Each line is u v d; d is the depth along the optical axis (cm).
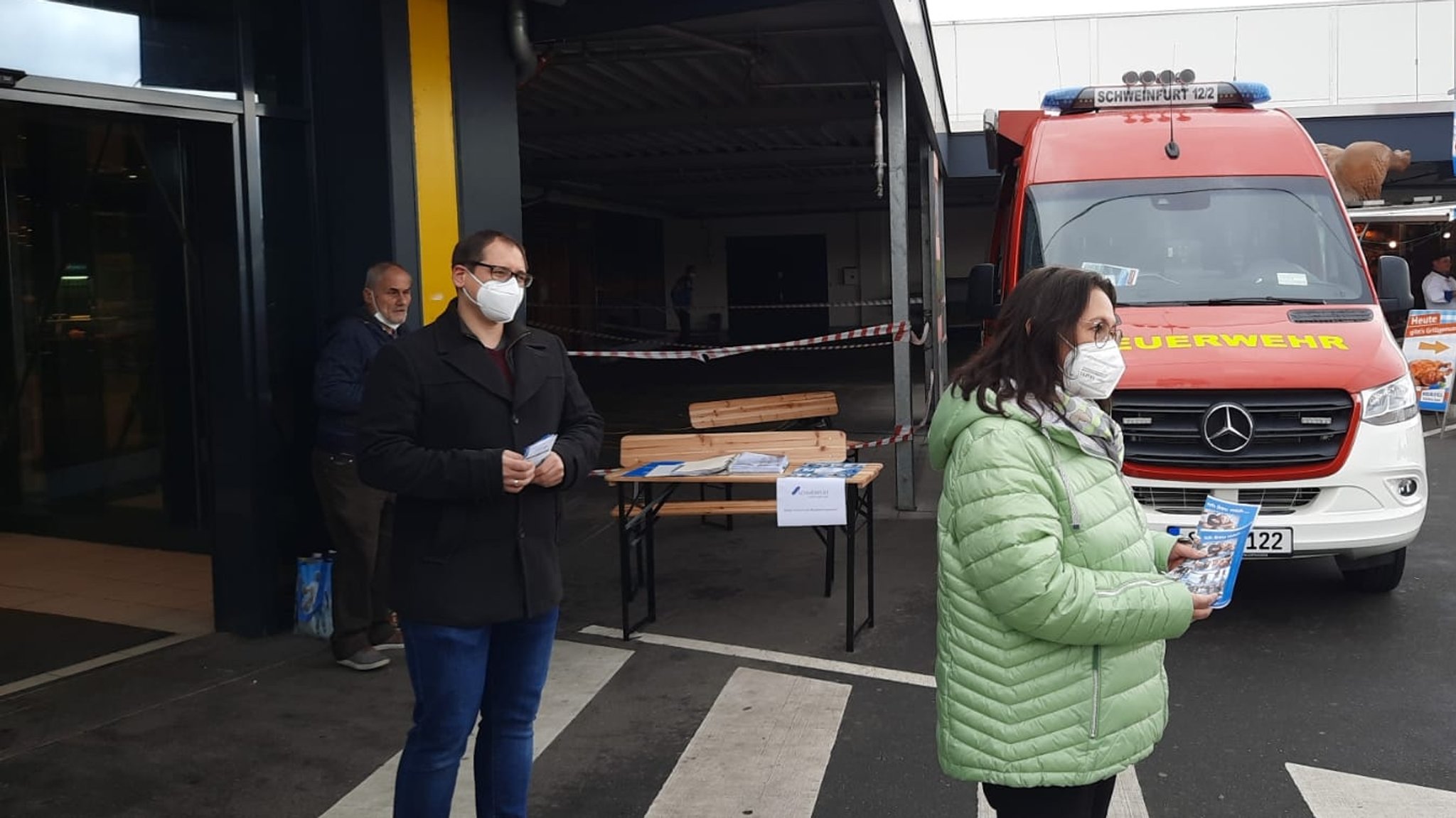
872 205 3039
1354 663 536
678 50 973
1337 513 569
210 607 652
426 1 609
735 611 632
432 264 617
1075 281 250
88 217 778
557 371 352
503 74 662
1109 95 797
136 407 789
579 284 2738
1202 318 628
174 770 434
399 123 593
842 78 1115
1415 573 686
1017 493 241
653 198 2636
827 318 3372
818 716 479
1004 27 2394
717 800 403
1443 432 1223
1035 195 724
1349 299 650
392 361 327
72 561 769
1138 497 581
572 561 758
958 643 251
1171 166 721
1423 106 1936
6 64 478
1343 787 408
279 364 590
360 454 324
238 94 564
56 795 413
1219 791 407
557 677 529
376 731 470
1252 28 2358
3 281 826
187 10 544
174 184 586
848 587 563
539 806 401
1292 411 570
